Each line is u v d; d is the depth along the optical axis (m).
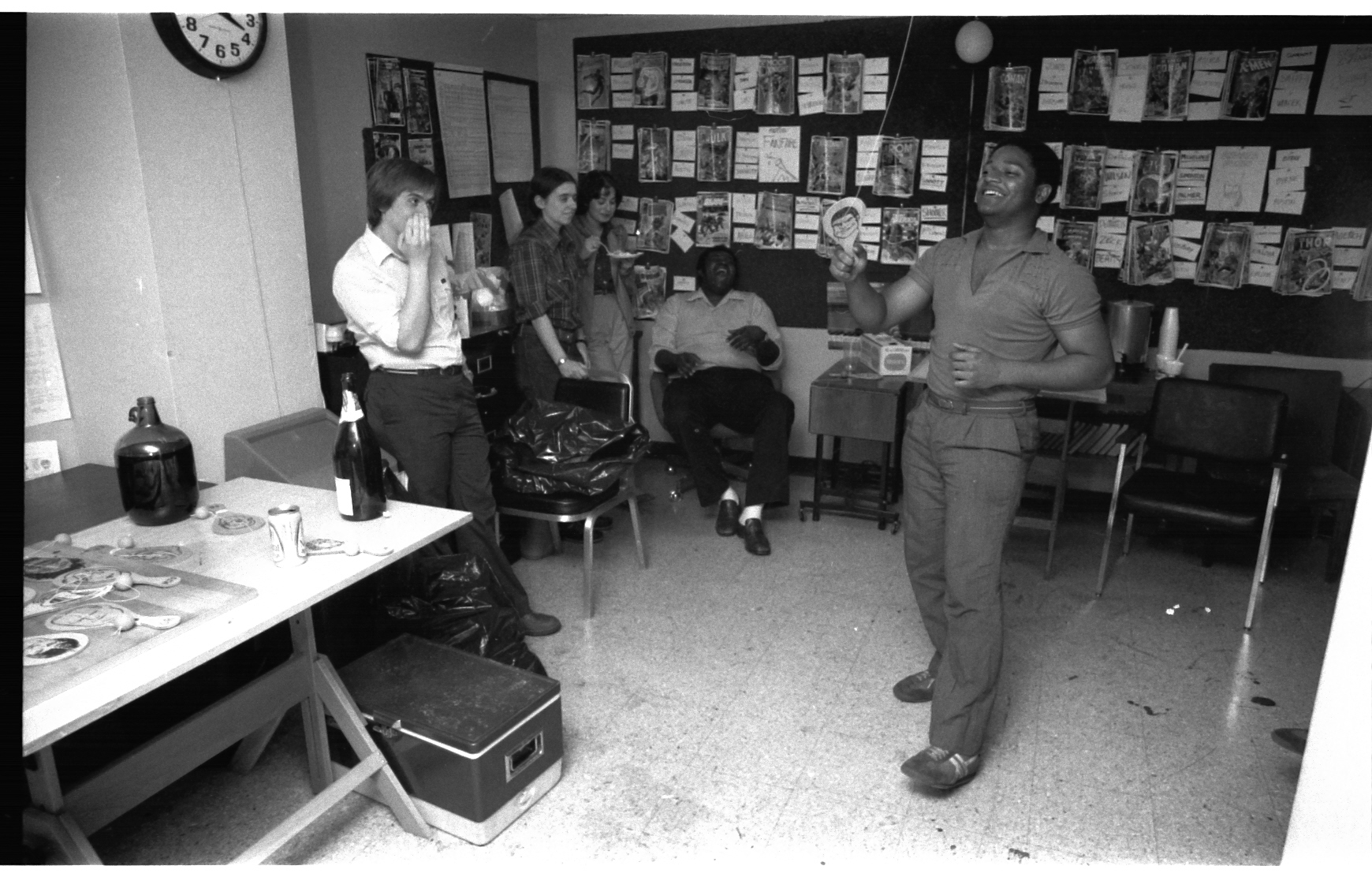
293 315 2.88
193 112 2.49
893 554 3.82
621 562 3.73
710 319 4.44
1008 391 2.18
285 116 2.76
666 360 4.32
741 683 2.80
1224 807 2.24
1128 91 4.08
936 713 2.24
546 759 2.23
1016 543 3.96
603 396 3.52
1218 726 2.58
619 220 4.98
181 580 1.74
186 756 1.85
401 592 2.58
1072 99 4.15
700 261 4.48
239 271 2.68
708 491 4.04
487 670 2.29
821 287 4.70
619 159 4.90
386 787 2.09
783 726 2.57
